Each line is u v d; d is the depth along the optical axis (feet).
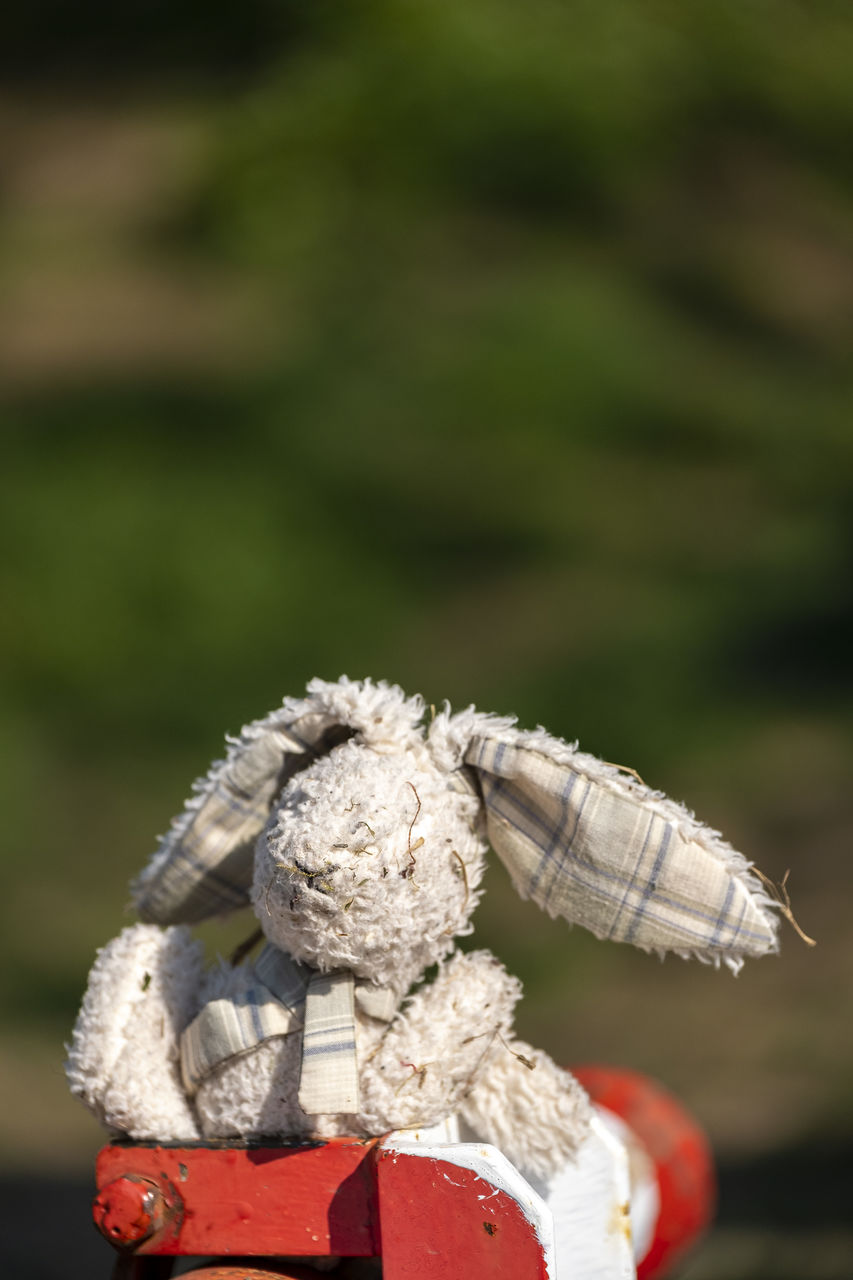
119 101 41.04
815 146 40.14
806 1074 10.05
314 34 40.93
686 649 20.63
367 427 28.14
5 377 29.63
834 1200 6.94
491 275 32.96
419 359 30.12
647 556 24.25
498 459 27.43
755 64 42.39
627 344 30.86
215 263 33.99
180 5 44.39
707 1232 6.55
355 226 34.50
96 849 16.10
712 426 28.86
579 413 28.84
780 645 20.43
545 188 35.76
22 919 14.16
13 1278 6.06
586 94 38.24
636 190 36.24
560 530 25.23
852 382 31.19
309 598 23.07
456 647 21.48
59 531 24.14
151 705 20.15
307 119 36.96
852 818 15.31
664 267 34.17
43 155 39.14
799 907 13.58
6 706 19.86
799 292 34.40
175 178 37.04
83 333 31.48
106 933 13.91
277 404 28.60
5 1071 10.80
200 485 25.96
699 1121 9.32
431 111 36.76
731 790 16.38
